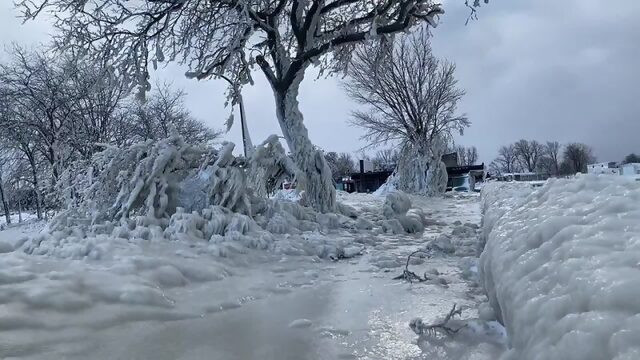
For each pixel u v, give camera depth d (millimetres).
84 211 9656
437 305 5410
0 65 25391
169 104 33250
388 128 34344
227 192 9867
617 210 3420
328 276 7098
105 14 14461
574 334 2393
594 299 2510
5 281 5117
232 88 15609
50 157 25312
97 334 4387
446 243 9094
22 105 25344
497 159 106562
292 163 12508
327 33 15094
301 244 8992
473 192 38625
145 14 14359
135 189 9414
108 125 26984
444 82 33531
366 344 4238
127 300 5168
